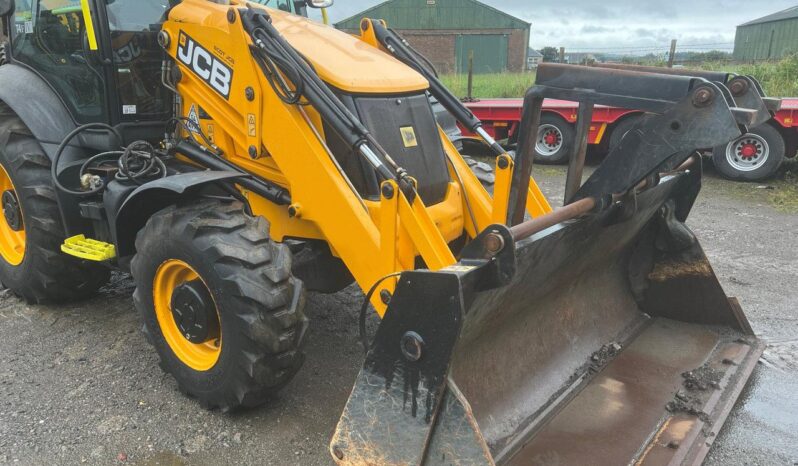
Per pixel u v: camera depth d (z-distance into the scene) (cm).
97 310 421
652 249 367
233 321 276
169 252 294
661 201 341
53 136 387
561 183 839
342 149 298
